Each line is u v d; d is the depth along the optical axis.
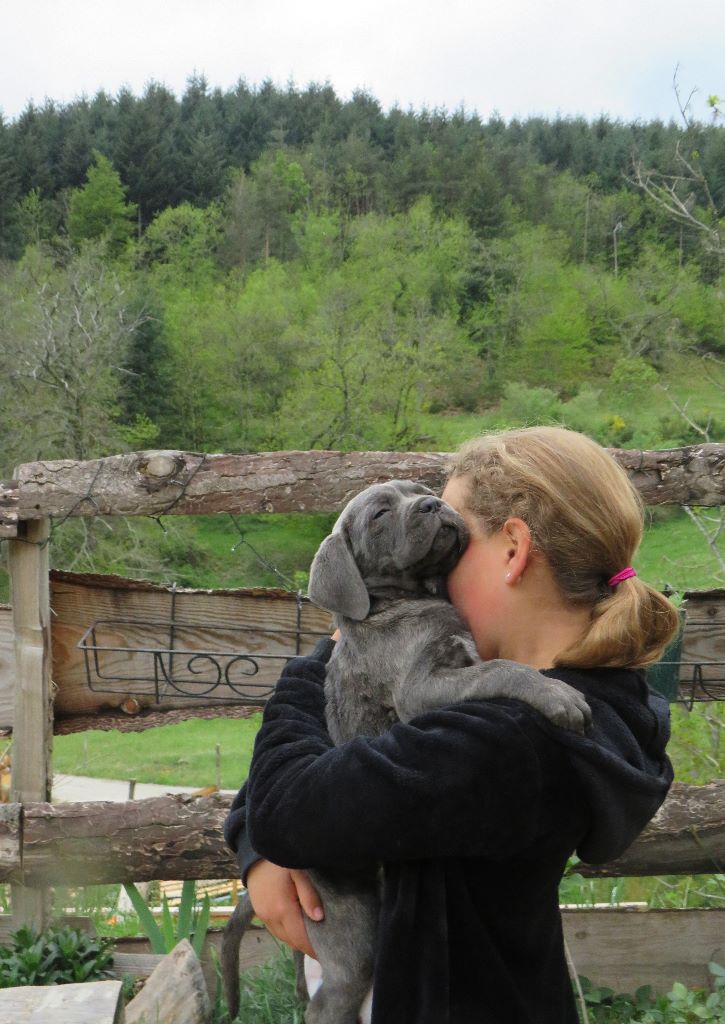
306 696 2.41
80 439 24.17
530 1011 1.80
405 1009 1.78
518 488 2.03
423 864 1.81
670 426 26.14
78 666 4.04
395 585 2.46
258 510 3.71
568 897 4.62
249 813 1.94
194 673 4.03
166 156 71.19
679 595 4.04
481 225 60.59
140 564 22.47
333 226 60.78
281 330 39.66
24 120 73.75
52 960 3.68
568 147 76.19
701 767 5.88
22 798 3.80
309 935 2.28
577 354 46.28
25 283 29.33
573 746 1.71
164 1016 3.30
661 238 43.53
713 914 3.85
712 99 7.84
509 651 2.11
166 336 39.41
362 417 33.91
